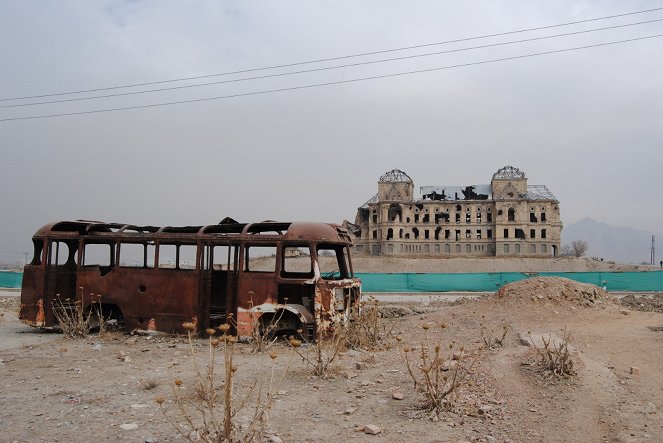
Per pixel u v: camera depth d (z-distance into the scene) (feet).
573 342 40.04
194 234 47.73
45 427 21.68
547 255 310.65
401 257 296.51
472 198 340.59
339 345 37.63
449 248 327.26
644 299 74.38
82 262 51.21
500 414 23.50
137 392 27.35
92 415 23.29
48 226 52.19
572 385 27.84
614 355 36.68
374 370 32.48
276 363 35.09
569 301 55.21
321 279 43.52
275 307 43.88
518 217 316.60
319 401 25.84
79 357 38.22
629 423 23.04
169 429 21.31
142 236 49.26
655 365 34.09
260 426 21.34
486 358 33.42
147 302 48.26
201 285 46.96
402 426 21.98
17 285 116.26
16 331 52.49
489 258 285.23
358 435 20.93
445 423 22.31
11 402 25.48
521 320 49.42
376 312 45.21
